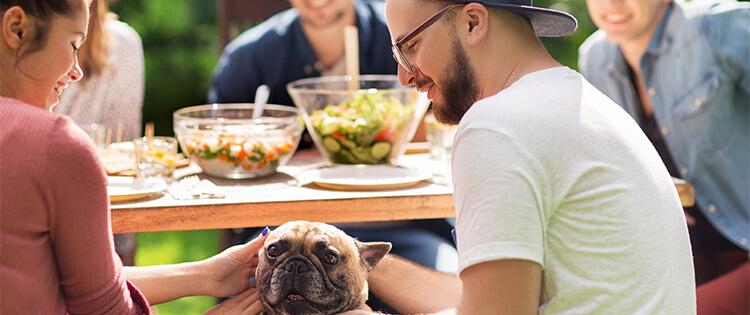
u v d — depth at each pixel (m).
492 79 2.00
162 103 9.50
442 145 3.21
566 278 1.84
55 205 1.78
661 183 1.94
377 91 3.00
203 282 2.38
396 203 2.52
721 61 3.53
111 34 3.83
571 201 1.83
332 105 3.04
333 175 2.79
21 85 1.87
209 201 2.45
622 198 1.84
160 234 6.93
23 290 1.77
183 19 9.55
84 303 1.90
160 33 9.52
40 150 1.74
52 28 1.84
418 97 3.06
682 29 3.59
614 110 1.95
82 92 3.75
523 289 1.77
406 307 2.46
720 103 3.54
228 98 4.12
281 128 2.89
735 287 3.21
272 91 4.09
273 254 2.14
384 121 2.97
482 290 1.77
